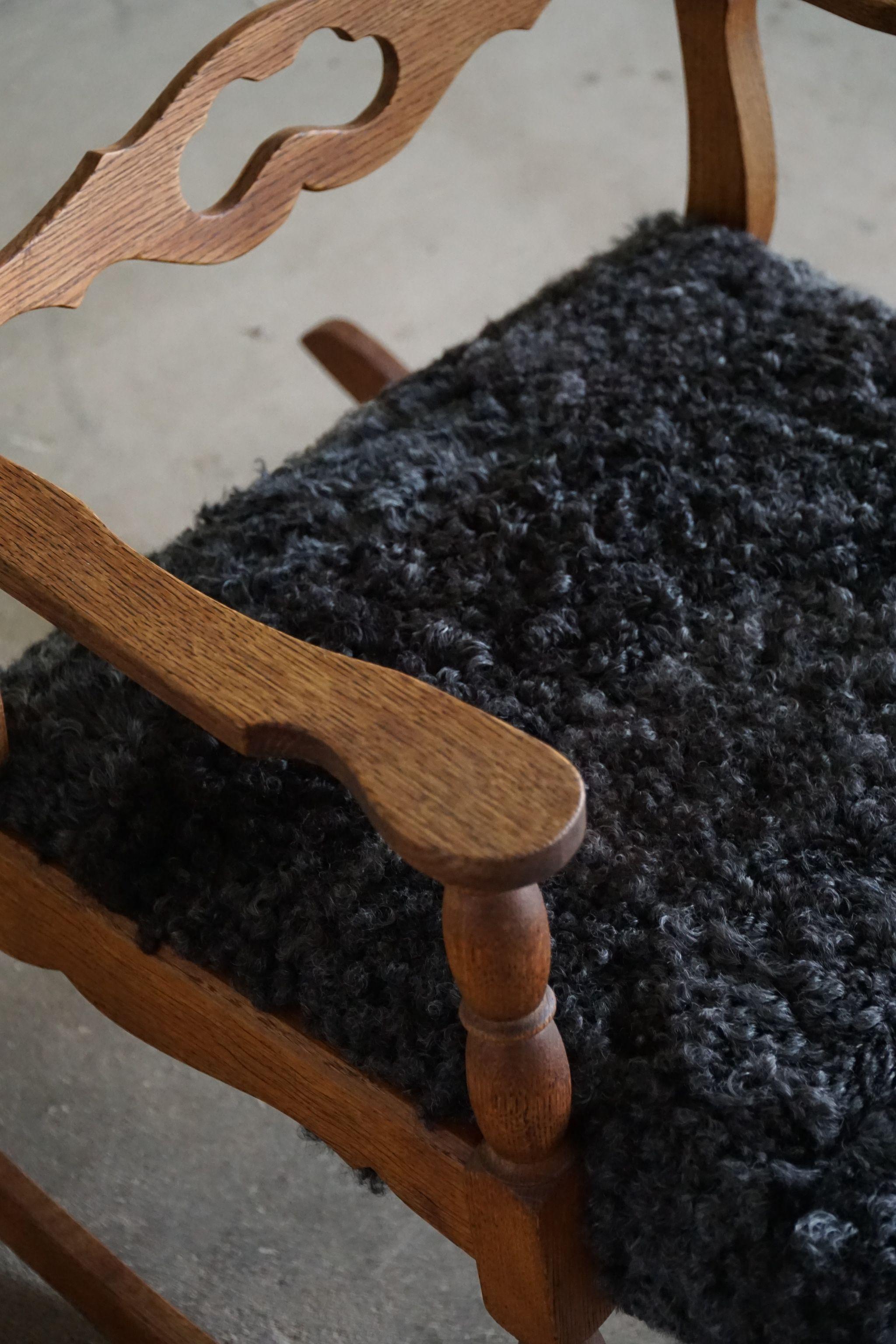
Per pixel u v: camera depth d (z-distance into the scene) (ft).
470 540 4.46
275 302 9.60
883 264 9.48
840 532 4.44
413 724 3.32
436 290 9.59
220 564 4.50
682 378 4.75
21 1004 6.12
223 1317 5.22
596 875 3.89
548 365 4.88
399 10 4.67
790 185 10.15
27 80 11.31
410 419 4.96
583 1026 3.73
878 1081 3.60
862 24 4.84
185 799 4.10
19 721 4.27
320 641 4.31
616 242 5.45
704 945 3.80
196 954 4.01
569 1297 3.82
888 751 4.04
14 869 4.22
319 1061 3.90
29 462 8.57
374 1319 5.22
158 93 11.10
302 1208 5.46
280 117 10.85
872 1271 3.44
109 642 3.50
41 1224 4.99
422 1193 3.88
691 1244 3.58
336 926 3.91
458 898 3.31
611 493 4.53
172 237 4.49
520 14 4.98
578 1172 3.70
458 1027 3.77
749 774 4.04
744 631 4.28
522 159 10.57
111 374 9.15
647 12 11.87
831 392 4.68
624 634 4.28
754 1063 3.63
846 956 3.76
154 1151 5.63
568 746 4.10
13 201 10.26
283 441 8.66
